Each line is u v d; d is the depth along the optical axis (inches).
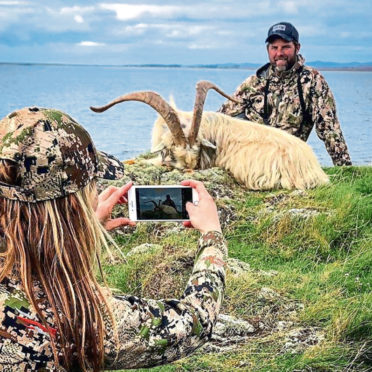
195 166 282.2
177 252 195.2
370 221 228.1
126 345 69.0
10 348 65.5
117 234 231.6
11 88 7480.3
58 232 68.1
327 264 203.2
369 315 159.2
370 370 139.9
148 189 102.6
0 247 69.8
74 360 68.6
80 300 68.4
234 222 234.7
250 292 175.2
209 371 142.5
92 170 70.4
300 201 250.5
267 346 151.6
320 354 144.4
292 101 316.8
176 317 71.1
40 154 66.3
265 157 281.6
